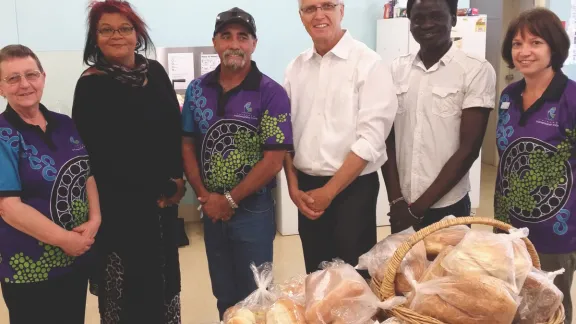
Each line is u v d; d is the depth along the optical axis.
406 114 2.15
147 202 2.01
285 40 4.62
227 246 2.22
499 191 1.99
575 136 1.77
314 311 1.19
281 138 2.04
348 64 2.04
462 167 2.00
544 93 1.83
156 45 4.39
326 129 2.05
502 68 6.28
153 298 2.09
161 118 2.02
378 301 1.20
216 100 2.08
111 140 1.91
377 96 2.00
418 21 2.01
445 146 2.07
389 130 2.07
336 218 2.12
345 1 4.63
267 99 2.05
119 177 1.95
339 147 2.04
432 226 1.20
